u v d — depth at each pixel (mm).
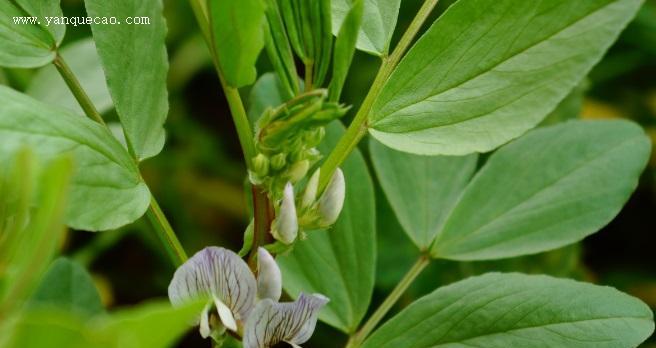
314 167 516
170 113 811
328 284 517
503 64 464
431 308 485
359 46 471
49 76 567
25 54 463
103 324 378
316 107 427
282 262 516
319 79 448
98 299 496
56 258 499
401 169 542
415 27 473
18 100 421
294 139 441
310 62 448
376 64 770
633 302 476
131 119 468
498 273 489
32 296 490
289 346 450
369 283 519
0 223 397
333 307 516
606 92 840
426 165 544
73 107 563
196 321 448
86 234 718
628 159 527
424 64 465
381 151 545
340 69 438
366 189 524
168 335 386
